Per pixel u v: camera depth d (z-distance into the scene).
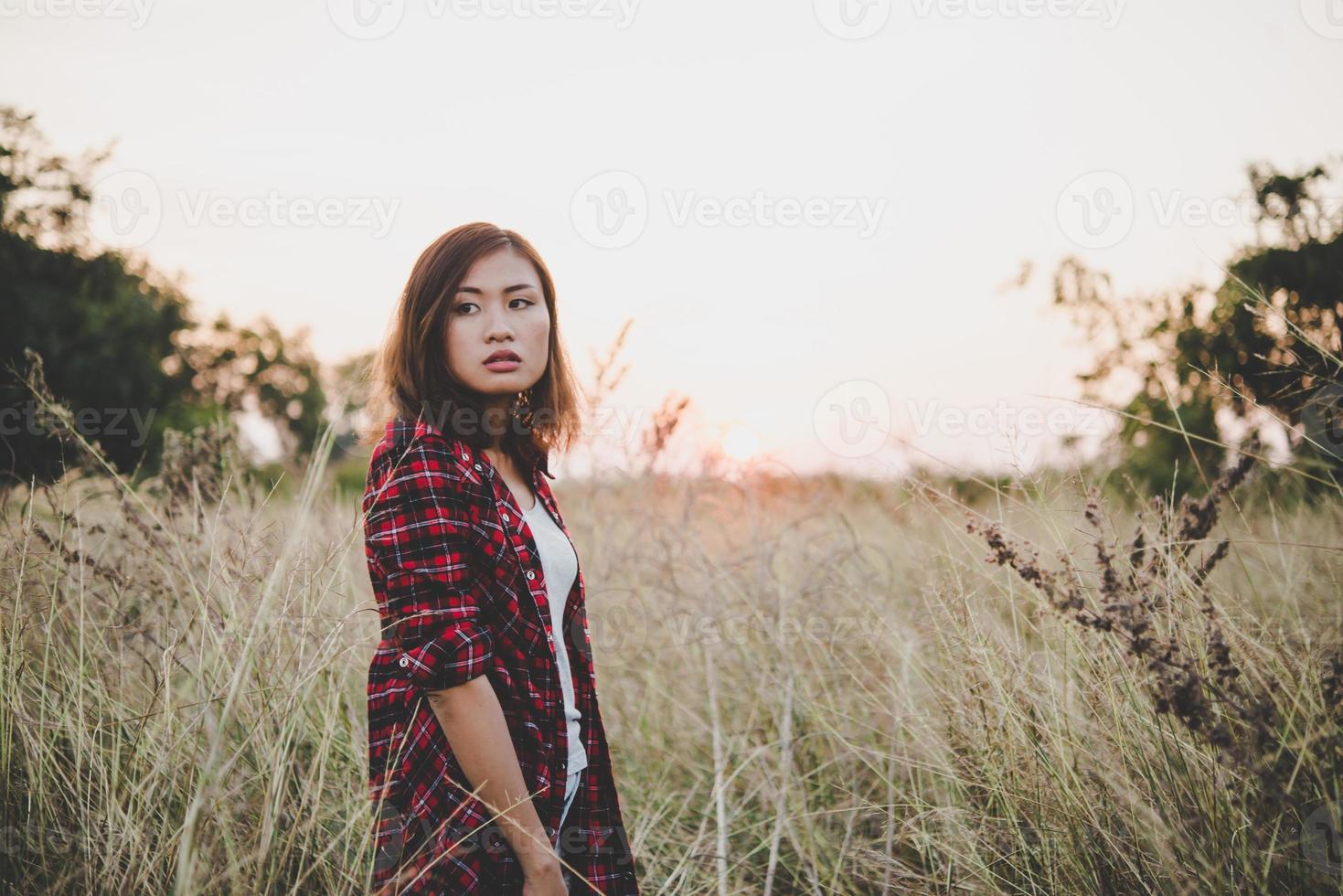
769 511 3.88
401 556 1.47
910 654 2.71
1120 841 1.90
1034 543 2.12
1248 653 1.91
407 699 1.55
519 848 1.46
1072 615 1.88
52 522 2.54
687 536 3.61
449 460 1.56
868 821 2.66
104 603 2.40
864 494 4.09
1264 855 1.67
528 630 1.59
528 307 1.74
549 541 1.79
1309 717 1.66
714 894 2.52
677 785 3.09
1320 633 2.05
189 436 3.14
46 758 2.00
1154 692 1.88
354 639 2.42
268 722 1.92
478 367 1.68
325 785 2.20
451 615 1.45
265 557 2.19
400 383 1.68
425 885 1.48
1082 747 2.05
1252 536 2.33
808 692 2.98
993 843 2.15
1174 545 2.04
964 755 2.35
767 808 2.74
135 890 1.74
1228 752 1.57
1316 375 2.41
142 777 2.02
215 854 1.75
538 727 1.57
